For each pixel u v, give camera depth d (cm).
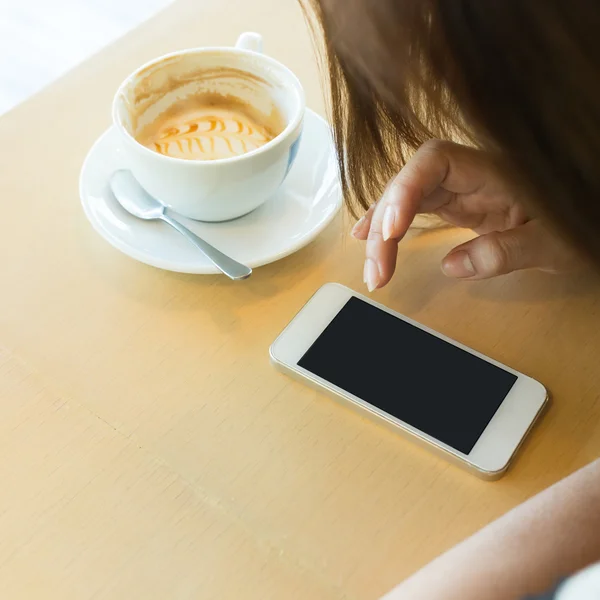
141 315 48
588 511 34
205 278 50
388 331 46
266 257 49
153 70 53
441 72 28
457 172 47
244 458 42
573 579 32
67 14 147
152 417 43
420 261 51
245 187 48
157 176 48
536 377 45
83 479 41
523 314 48
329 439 42
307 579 37
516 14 24
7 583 37
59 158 57
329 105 44
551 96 26
